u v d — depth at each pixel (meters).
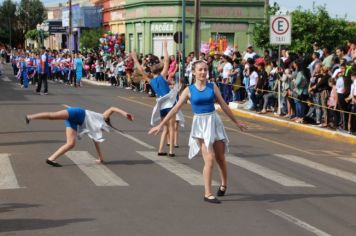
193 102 8.27
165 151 12.59
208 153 8.23
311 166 11.77
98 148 11.02
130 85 34.41
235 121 8.52
